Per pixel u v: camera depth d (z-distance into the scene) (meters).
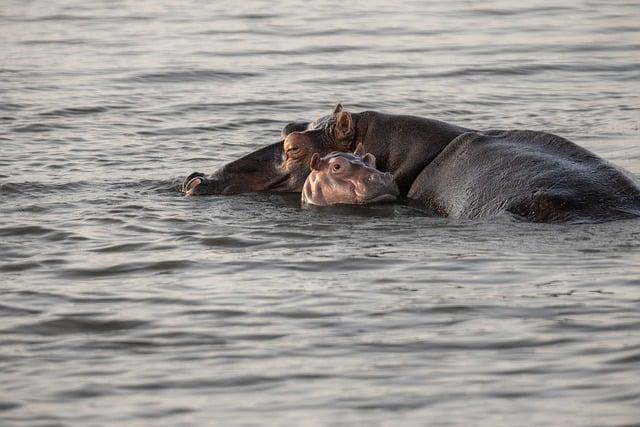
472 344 21.62
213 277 26.36
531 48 66.25
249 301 24.50
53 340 22.64
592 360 20.61
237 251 28.52
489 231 29.08
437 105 51.22
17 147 42.94
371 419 18.66
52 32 74.12
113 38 71.38
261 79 58.09
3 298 25.12
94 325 23.39
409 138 33.88
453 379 20.11
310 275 26.23
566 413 18.58
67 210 33.09
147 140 44.50
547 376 20.06
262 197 34.41
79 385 20.38
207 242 29.38
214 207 33.25
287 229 30.47
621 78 57.75
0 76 58.59
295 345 21.91
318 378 20.38
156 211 32.84
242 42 69.31
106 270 27.17
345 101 52.25
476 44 67.81
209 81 57.69
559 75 58.62
